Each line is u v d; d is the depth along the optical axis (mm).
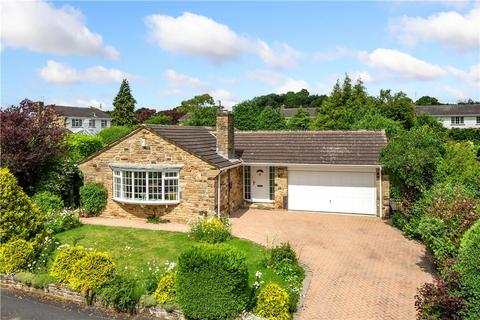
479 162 21000
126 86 77250
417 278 13672
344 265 14984
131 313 11039
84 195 22250
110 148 22062
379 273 14164
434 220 13320
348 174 23594
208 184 20531
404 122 44969
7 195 14062
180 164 20859
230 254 10422
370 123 36438
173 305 10641
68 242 17250
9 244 13195
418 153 19125
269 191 25359
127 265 14391
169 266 12453
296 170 24406
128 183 21578
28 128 22562
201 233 17734
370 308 11398
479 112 69688
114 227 20031
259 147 25906
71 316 10852
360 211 23484
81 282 11477
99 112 86375
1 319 10562
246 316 10234
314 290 12664
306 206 24391
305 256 15961
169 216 21219
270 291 10641
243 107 48438
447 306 9109
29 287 12391
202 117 50844
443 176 19500
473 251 9672
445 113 71438
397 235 19062
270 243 17469
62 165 23812
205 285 10258
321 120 47344
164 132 21750
